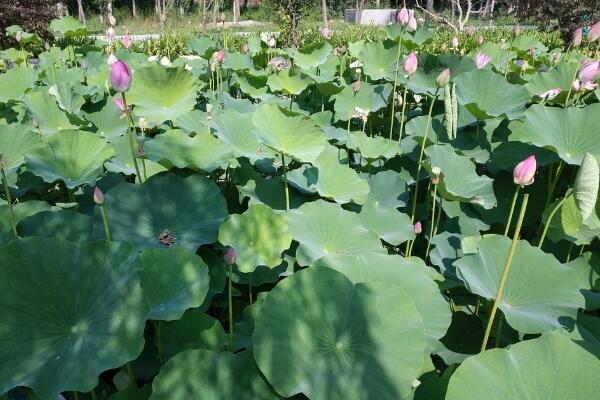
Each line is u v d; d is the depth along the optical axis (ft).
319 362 4.49
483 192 8.56
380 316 4.75
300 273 4.90
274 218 6.35
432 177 7.82
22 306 4.28
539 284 6.05
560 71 12.55
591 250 8.46
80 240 6.16
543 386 4.23
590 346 5.51
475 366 4.30
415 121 11.02
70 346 4.32
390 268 5.82
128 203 6.55
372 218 8.25
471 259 6.41
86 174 7.68
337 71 17.13
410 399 4.87
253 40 20.81
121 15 77.20
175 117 9.32
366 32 49.55
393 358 4.55
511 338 6.31
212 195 6.88
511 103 10.54
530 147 9.69
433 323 5.46
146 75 9.06
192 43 20.53
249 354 4.70
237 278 6.53
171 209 6.68
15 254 4.36
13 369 4.04
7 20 34.42
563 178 10.53
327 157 9.89
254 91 13.82
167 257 5.42
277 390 4.29
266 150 9.53
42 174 7.24
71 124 10.46
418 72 12.90
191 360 4.52
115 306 4.47
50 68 14.70
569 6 35.35
